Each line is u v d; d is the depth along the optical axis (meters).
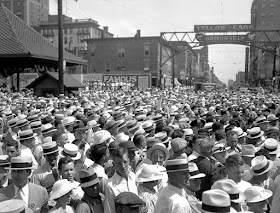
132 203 4.07
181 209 4.34
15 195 5.34
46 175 6.25
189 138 8.61
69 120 10.52
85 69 80.06
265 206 4.96
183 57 105.31
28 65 33.31
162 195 4.54
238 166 5.52
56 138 8.26
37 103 19.19
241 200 4.55
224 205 3.71
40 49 31.50
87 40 75.75
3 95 24.88
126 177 5.44
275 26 122.06
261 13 122.88
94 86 52.56
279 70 80.06
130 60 73.56
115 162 5.41
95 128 10.10
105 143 7.25
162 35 56.62
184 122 11.22
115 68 74.69
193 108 18.77
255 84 116.00
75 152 6.70
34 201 5.39
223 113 14.69
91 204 4.96
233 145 7.52
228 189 4.46
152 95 34.44
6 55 29.12
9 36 31.16
